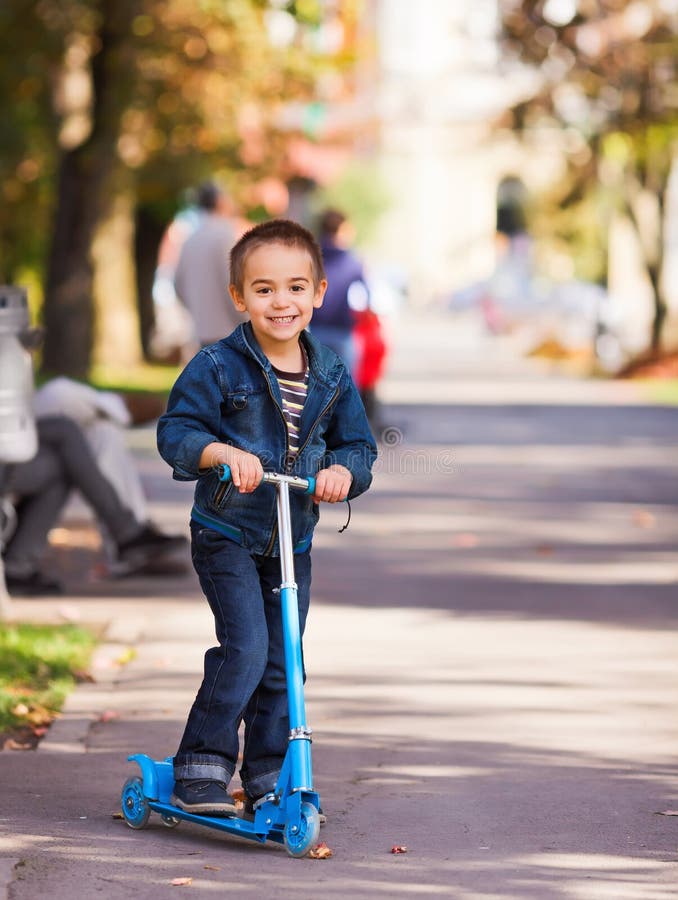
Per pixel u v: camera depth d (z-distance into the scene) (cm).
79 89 5775
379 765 1270
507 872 1012
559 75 6200
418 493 3189
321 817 1057
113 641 1727
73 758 1275
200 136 5491
